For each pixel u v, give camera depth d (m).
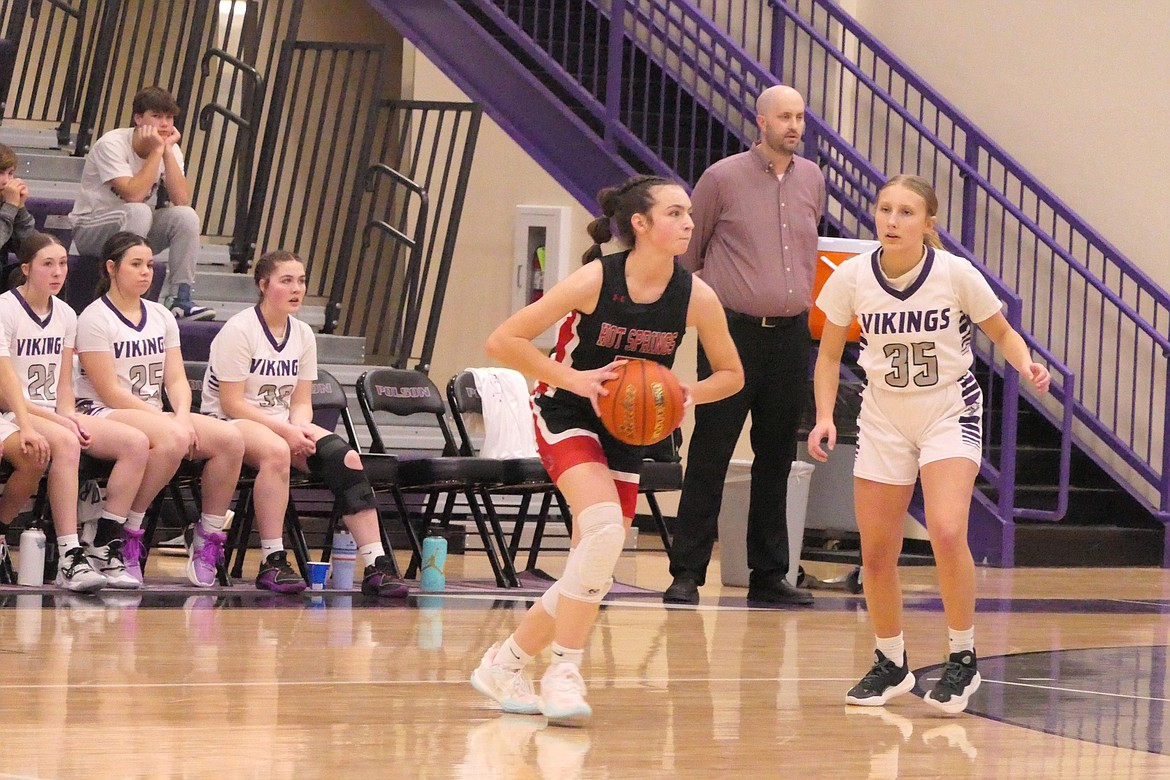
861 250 11.88
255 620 8.50
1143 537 16.05
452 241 15.31
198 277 14.27
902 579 13.12
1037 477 16.81
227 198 15.20
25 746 4.80
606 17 18.00
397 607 9.47
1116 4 16.75
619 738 5.36
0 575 10.21
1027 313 17.56
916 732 5.69
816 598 11.30
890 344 6.24
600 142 16.03
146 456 9.88
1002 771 4.97
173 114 12.51
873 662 7.62
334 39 19.20
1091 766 5.09
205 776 4.46
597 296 5.80
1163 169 16.36
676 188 5.77
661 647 8.02
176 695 5.88
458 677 6.62
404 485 11.10
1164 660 7.95
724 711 6.04
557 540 15.27
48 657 6.78
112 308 10.30
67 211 13.55
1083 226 16.25
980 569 14.57
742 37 17.78
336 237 18.95
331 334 14.92
